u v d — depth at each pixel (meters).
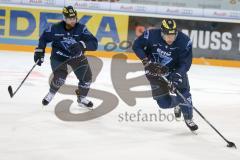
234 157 8.05
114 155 7.95
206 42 20.23
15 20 20.20
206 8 20.20
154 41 9.40
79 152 8.02
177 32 9.27
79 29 10.44
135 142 8.77
